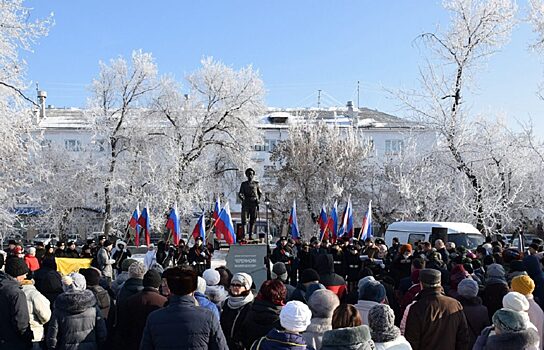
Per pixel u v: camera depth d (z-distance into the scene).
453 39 32.81
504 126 32.03
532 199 34.03
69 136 54.44
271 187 42.03
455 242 20.00
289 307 4.34
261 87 39.72
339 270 15.48
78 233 39.38
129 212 35.91
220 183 40.41
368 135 56.81
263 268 15.05
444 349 5.69
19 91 22.44
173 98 39.12
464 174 32.22
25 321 6.35
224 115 39.00
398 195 37.50
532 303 6.42
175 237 18.70
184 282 4.58
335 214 22.28
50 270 8.65
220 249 29.86
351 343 4.11
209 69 39.34
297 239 20.55
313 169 39.88
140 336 6.01
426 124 33.19
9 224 27.70
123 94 38.44
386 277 9.58
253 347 4.55
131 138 38.06
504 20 32.41
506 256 11.10
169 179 35.88
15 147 23.88
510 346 4.72
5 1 21.78
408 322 5.81
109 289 8.70
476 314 6.80
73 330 5.93
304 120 43.16
